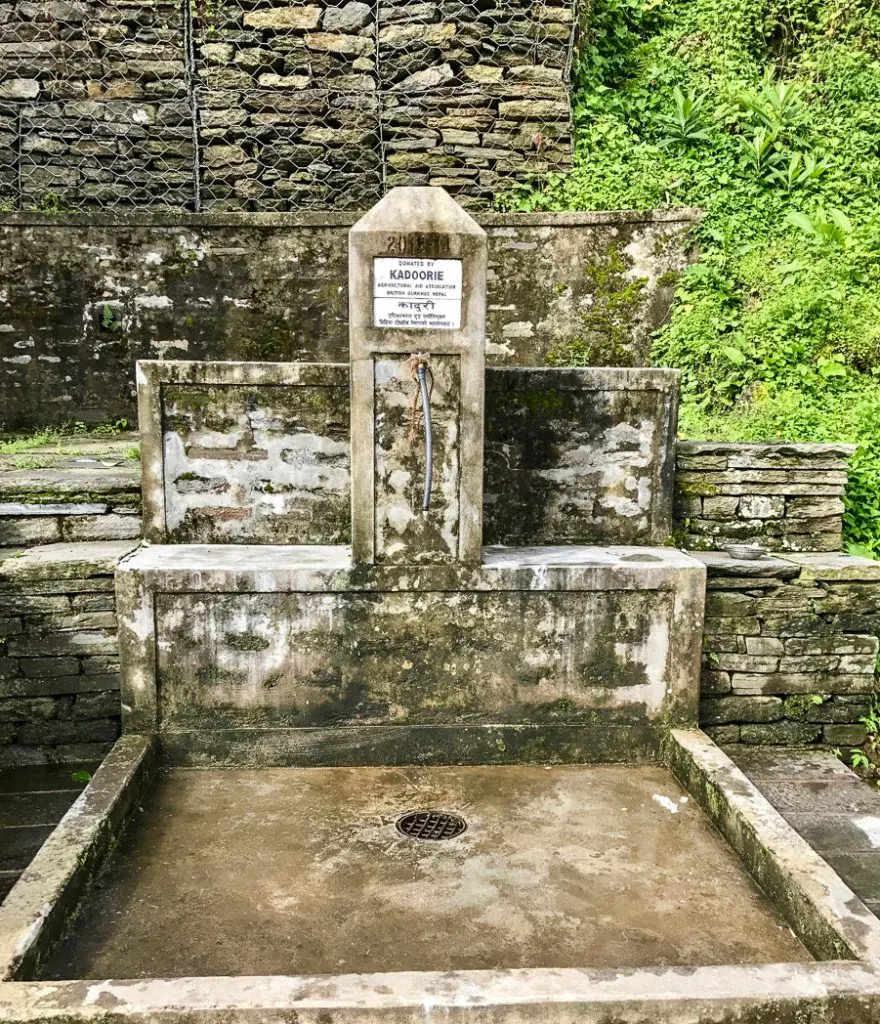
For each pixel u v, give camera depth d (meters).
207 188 6.61
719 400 5.49
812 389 5.46
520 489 3.95
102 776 3.17
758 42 7.81
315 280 5.98
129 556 3.64
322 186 6.62
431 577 3.51
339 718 3.60
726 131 7.07
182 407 3.77
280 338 6.04
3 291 5.86
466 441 3.44
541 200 6.43
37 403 5.98
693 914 2.66
